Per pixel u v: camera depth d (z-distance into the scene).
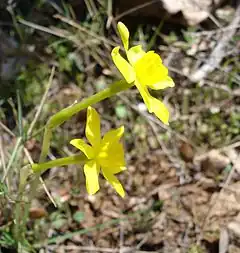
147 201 0.14
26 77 0.16
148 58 0.09
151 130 0.15
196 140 0.15
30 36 0.16
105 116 0.16
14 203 0.12
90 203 0.14
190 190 0.14
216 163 0.15
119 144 0.09
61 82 0.16
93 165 0.09
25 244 0.12
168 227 0.14
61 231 0.13
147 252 0.13
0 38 0.16
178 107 0.16
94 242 0.13
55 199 0.14
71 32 0.16
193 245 0.14
